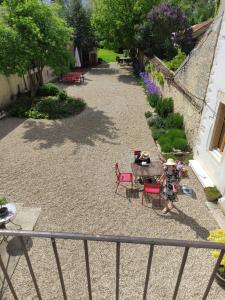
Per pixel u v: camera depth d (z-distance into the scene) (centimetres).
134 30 2403
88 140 1160
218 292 489
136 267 541
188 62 1091
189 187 811
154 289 496
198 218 688
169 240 204
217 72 767
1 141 1143
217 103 772
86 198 767
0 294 476
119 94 1870
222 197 729
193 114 1014
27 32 1288
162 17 2047
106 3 2398
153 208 725
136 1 2334
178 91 1236
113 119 1406
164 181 712
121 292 490
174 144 1059
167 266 543
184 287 499
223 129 785
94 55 3155
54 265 543
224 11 719
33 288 494
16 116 1435
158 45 2223
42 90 1744
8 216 588
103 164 960
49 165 950
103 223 670
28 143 1127
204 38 931
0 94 1492
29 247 582
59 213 703
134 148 1088
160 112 1365
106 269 537
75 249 583
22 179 859
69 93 1877
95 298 478
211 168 815
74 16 2809
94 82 2253
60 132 1245
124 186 826
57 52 1381
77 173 899
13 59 1258
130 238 207
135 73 2591
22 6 1278
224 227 655
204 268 538
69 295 483
